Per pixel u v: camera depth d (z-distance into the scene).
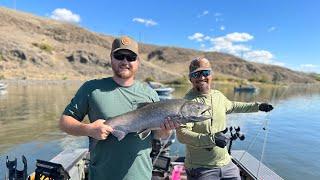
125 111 1.14
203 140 1.49
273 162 4.69
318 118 9.64
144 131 1.13
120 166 1.12
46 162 1.37
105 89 1.15
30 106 10.30
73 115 1.15
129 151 1.12
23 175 1.35
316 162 4.70
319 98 20.12
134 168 1.12
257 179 1.90
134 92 1.17
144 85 1.23
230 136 1.64
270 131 7.10
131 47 1.15
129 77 1.17
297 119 9.30
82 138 5.76
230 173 1.62
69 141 5.54
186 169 1.67
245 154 2.41
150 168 1.18
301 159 4.85
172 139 2.21
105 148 1.12
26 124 7.13
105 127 1.07
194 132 1.54
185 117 1.17
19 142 5.45
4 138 5.75
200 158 1.60
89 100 1.15
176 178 2.08
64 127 1.13
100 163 1.13
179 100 1.19
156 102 1.15
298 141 6.11
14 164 1.37
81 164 2.22
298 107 13.21
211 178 1.59
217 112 1.61
